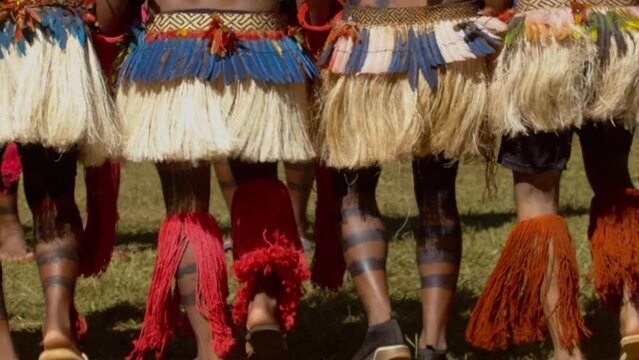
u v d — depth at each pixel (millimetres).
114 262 8930
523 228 5605
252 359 5664
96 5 5816
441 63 5539
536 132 5578
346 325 7074
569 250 5566
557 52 5434
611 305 5809
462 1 5691
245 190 5750
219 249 5668
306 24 5961
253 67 5551
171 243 5645
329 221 6566
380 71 5617
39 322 7332
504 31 5652
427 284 5809
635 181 13883
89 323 7262
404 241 9828
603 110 5473
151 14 5727
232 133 5500
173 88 5523
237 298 5680
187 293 5629
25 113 5418
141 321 7316
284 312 5645
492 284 5664
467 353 6441
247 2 5645
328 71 5840
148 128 5566
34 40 5488
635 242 5680
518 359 6324
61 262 5648
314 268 6668
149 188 14688
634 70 5457
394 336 5676
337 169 5848
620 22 5477
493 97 5629
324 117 5828
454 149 5645
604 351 6406
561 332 5562
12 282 8391
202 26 5582
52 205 5680
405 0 5676
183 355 6559
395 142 5602
